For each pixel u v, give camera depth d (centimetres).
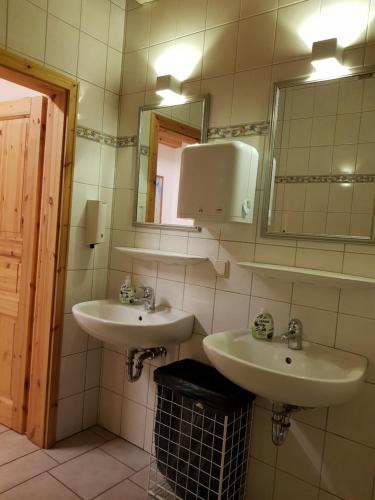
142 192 228
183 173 188
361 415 154
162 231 219
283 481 174
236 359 136
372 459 152
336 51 152
